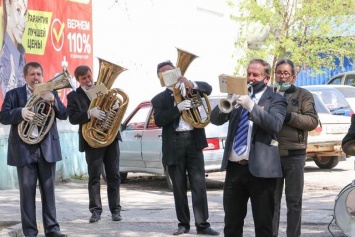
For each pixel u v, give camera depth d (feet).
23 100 30.30
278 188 26.89
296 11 79.61
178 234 31.91
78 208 40.73
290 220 27.20
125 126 48.42
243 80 22.35
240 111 23.65
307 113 26.96
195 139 31.58
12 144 30.32
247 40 83.87
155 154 47.24
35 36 50.08
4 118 29.89
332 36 82.33
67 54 54.03
